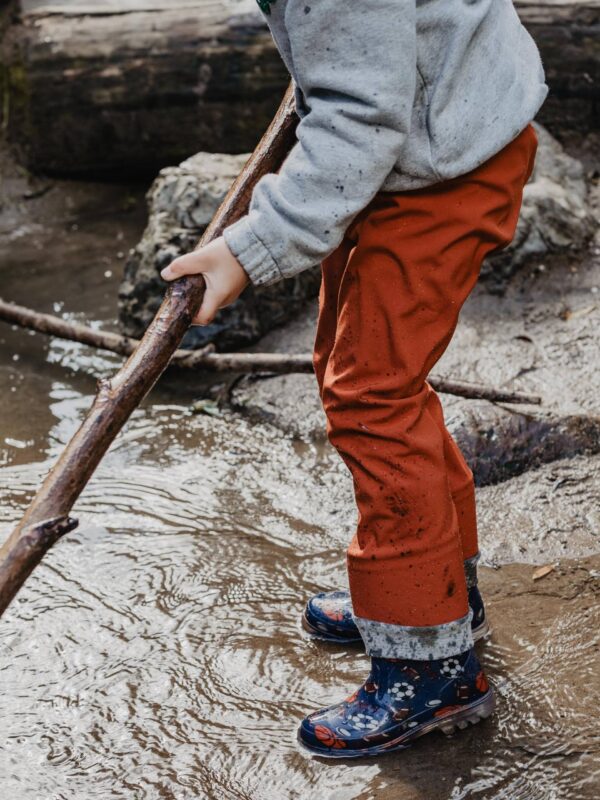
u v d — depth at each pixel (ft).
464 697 6.04
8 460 9.32
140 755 6.09
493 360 10.20
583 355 10.16
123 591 7.57
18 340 11.51
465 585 5.92
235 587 7.55
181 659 6.85
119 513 8.49
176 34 14.30
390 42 4.88
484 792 5.65
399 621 5.82
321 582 7.55
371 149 4.99
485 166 5.45
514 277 11.48
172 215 11.23
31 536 4.51
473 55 5.27
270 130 5.98
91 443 4.82
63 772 5.99
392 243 5.42
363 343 5.61
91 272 12.94
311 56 5.02
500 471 8.59
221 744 6.14
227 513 8.45
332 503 8.48
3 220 14.43
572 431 8.80
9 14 15.20
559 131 13.89
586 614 6.99
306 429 9.52
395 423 5.65
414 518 5.68
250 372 9.92
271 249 5.20
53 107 14.74
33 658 6.93
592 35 13.41
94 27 14.60
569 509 8.13
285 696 6.49
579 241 11.88
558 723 6.09
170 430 9.70
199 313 5.30
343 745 5.96
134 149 14.87
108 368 10.89
